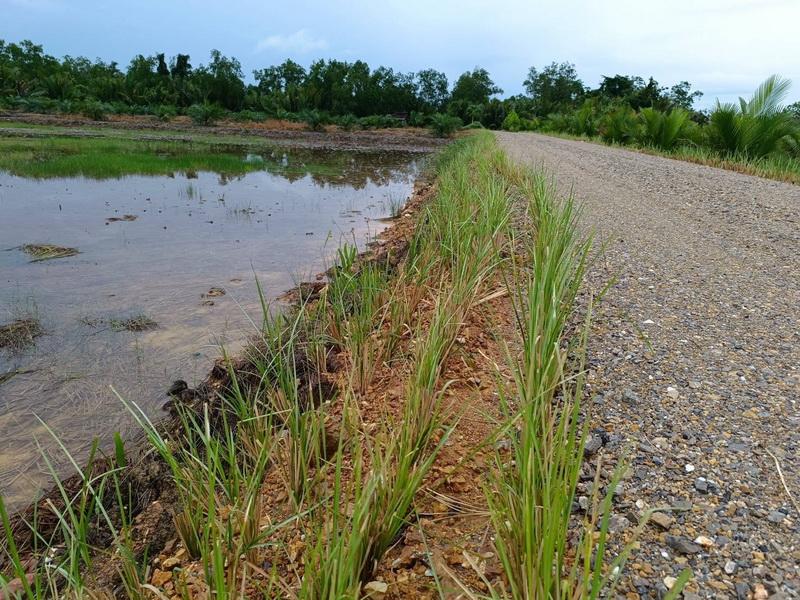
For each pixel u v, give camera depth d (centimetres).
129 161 1762
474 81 7500
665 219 654
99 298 521
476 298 389
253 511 199
